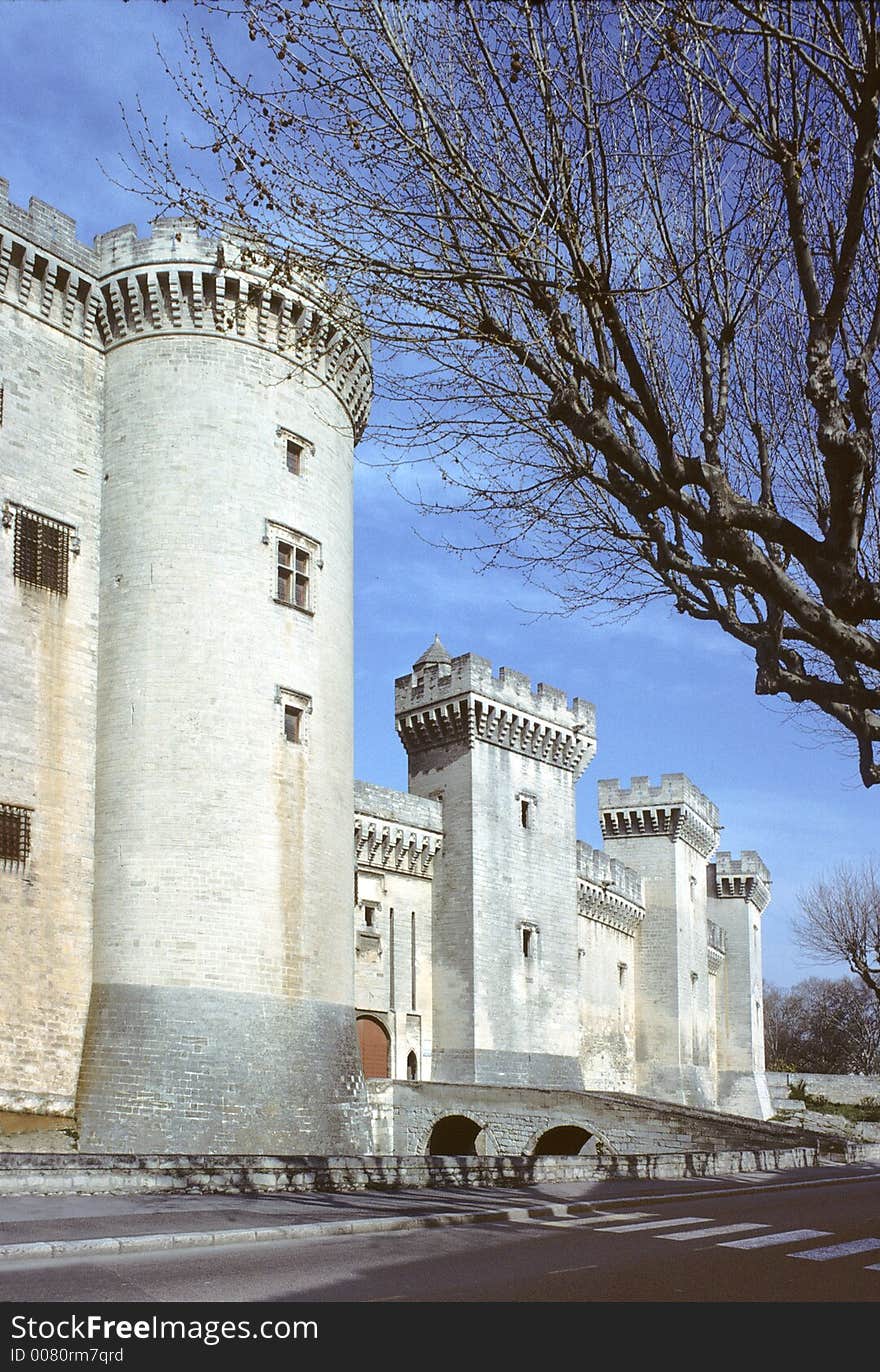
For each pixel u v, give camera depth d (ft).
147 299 116.78
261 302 118.01
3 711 104.88
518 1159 84.53
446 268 47.21
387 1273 43.21
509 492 57.62
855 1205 76.33
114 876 108.37
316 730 119.44
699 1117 128.06
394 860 171.01
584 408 47.52
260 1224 53.36
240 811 110.52
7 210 109.91
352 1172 74.43
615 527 59.72
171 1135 100.89
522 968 179.52
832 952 278.46
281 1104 106.11
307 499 122.72
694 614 58.23
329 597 124.47
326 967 115.85
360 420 137.59
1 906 101.81
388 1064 163.63
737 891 293.64
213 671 111.65
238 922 108.27
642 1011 236.22
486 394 53.06
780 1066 404.98
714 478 46.14
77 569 113.70
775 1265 48.47
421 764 184.65
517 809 184.44
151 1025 103.86
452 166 44.83
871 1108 309.22
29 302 113.09
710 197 49.90
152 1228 50.90
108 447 117.60
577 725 196.03
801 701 55.16
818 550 45.01
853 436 42.86
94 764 111.96
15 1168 59.88
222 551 114.21
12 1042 100.68
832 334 43.73
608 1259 48.21
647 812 241.55
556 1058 181.68
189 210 54.49
